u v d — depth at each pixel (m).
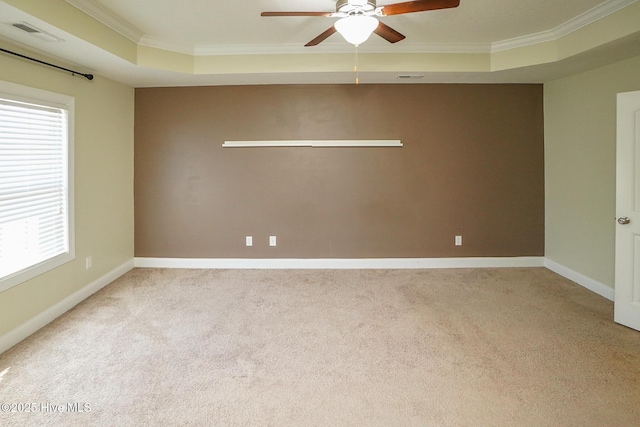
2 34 2.54
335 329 2.89
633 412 1.91
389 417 1.89
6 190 2.65
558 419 1.86
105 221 3.90
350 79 4.14
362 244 4.55
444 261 4.54
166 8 2.79
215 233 4.57
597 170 3.59
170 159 4.50
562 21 3.08
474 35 3.40
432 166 4.48
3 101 2.59
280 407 1.97
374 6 2.30
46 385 2.14
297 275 4.29
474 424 1.84
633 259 2.82
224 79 4.08
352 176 4.50
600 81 3.53
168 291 3.74
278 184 4.52
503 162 4.46
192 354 2.51
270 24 3.11
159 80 4.06
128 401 2.01
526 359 2.42
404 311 3.23
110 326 2.94
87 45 2.80
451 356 2.47
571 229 4.00
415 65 3.76
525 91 4.40
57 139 3.17
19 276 2.67
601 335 2.74
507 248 4.54
